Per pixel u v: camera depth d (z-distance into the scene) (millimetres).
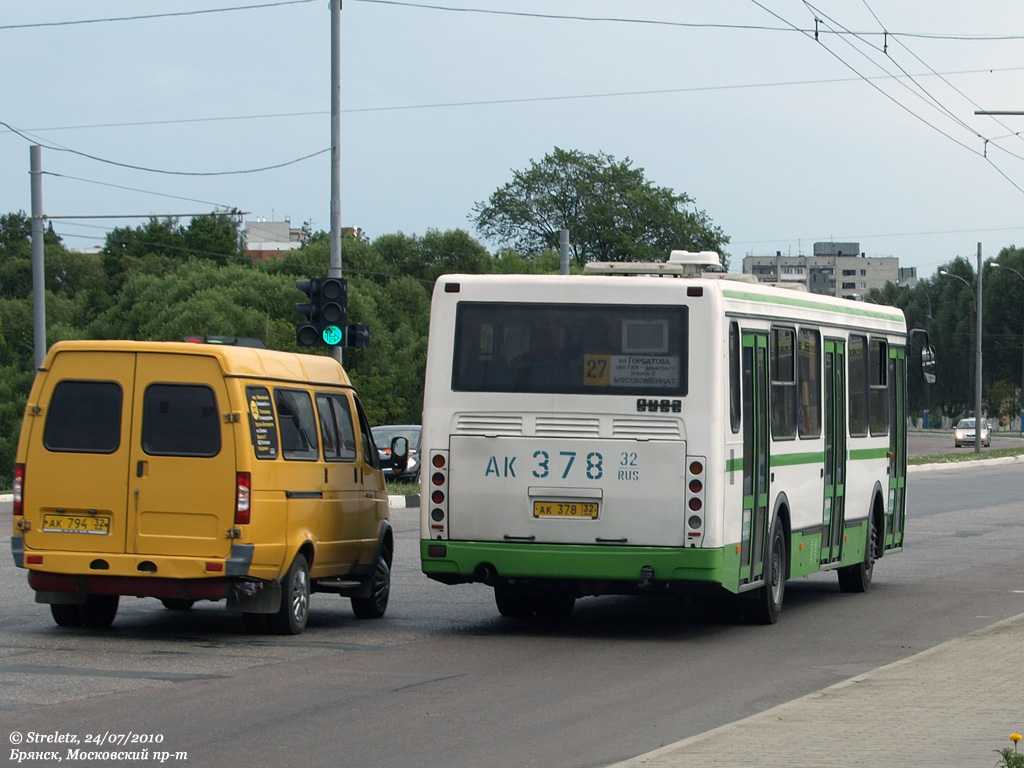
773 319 23781
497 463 21578
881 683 16453
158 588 20125
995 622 24062
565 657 19719
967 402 186750
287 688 16625
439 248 126125
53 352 20578
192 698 15844
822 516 26391
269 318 107812
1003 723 13977
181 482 20141
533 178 154125
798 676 18156
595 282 21578
